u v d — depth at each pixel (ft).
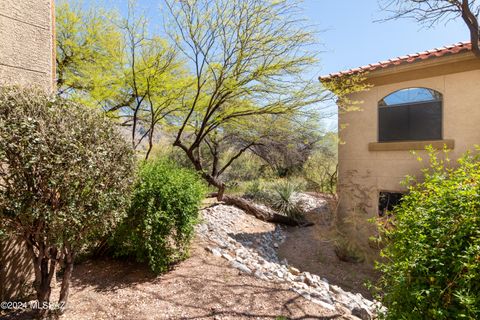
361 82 25.12
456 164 20.63
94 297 10.01
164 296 10.44
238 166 55.31
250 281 12.23
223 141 43.27
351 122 25.98
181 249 13.64
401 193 23.02
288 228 33.24
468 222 6.22
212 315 9.34
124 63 23.71
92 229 8.02
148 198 12.12
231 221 28.68
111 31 23.07
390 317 7.11
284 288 11.94
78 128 7.51
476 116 20.04
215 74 24.06
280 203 36.99
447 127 21.20
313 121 26.27
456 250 6.18
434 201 7.11
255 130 30.60
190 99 26.53
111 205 8.18
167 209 12.46
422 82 22.35
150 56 23.00
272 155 47.62
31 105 7.25
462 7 18.58
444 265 6.21
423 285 6.34
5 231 7.01
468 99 20.38
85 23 24.22
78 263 12.99
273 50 22.61
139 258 12.23
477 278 5.66
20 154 6.68
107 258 13.62
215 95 25.27
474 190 6.53
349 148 26.03
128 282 11.45
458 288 5.91
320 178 41.32
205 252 15.17
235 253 16.56
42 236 7.32
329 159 48.93
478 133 19.94
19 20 9.48
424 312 6.23
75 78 22.89
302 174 49.65
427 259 6.40
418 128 22.62
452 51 19.88
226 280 12.13
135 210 11.93
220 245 16.99
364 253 23.06
